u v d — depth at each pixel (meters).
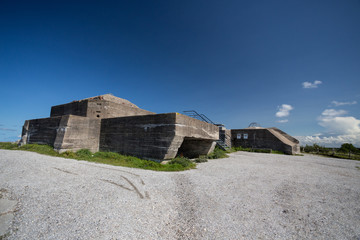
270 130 25.67
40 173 6.85
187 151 17.34
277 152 23.38
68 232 3.26
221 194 5.75
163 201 4.99
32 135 15.91
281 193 6.12
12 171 6.91
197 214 4.34
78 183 5.93
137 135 12.24
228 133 27.47
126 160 10.91
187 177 7.76
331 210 4.85
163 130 10.98
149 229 3.57
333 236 3.59
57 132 12.84
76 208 4.19
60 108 18.39
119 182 6.29
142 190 5.67
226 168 10.38
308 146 29.52
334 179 8.56
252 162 13.52
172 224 3.86
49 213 3.91
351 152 25.81
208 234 3.52
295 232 3.70
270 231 3.69
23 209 4.04
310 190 6.59
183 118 11.29
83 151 12.29
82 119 13.20
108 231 3.36
